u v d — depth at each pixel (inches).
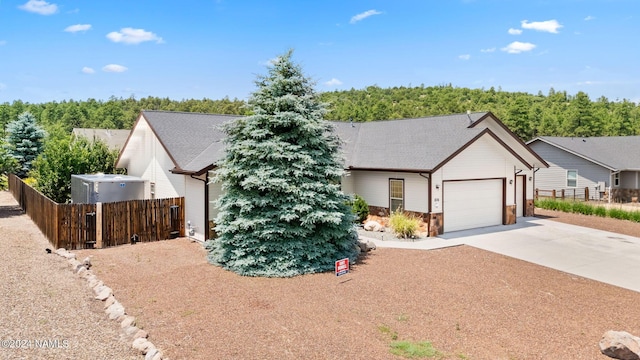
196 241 567.2
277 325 276.1
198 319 287.4
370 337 258.4
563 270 430.0
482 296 341.7
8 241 546.0
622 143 1230.9
